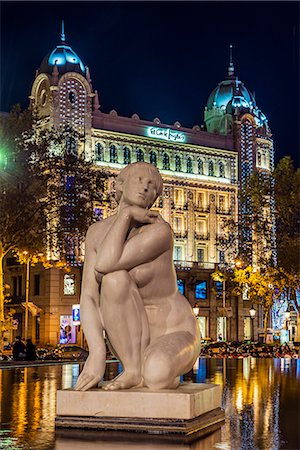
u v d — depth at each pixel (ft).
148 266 20.66
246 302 234.17
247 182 141.49
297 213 127.54
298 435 18.56
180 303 21.40
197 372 49.44
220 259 238.27
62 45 211.61
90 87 210.79
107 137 214.90
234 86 260.83
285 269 130.31
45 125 205.57
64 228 119.85
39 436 18.06
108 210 202.18
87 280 20.97
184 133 236.63
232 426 20.21
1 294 115.14
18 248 117.39
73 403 19.25
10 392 31.81
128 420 18.66
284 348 132.26
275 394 30.71
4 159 109.29
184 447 16.55
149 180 21.07
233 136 249.14
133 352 20.08
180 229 232.12
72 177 119.75
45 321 196.54
